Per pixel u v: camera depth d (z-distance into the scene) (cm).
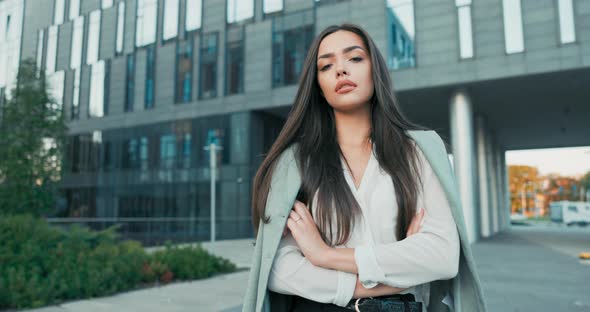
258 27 2333
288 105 2225
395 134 116
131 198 2672
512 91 1883
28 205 1315
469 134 1788
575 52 1570
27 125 1357
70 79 2981
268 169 122
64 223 1464
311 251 105
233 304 600
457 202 107
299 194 118
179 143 2539
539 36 1628
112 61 2838
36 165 1320
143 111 2688
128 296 661
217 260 945
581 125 2733
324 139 121
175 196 2516
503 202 3538
